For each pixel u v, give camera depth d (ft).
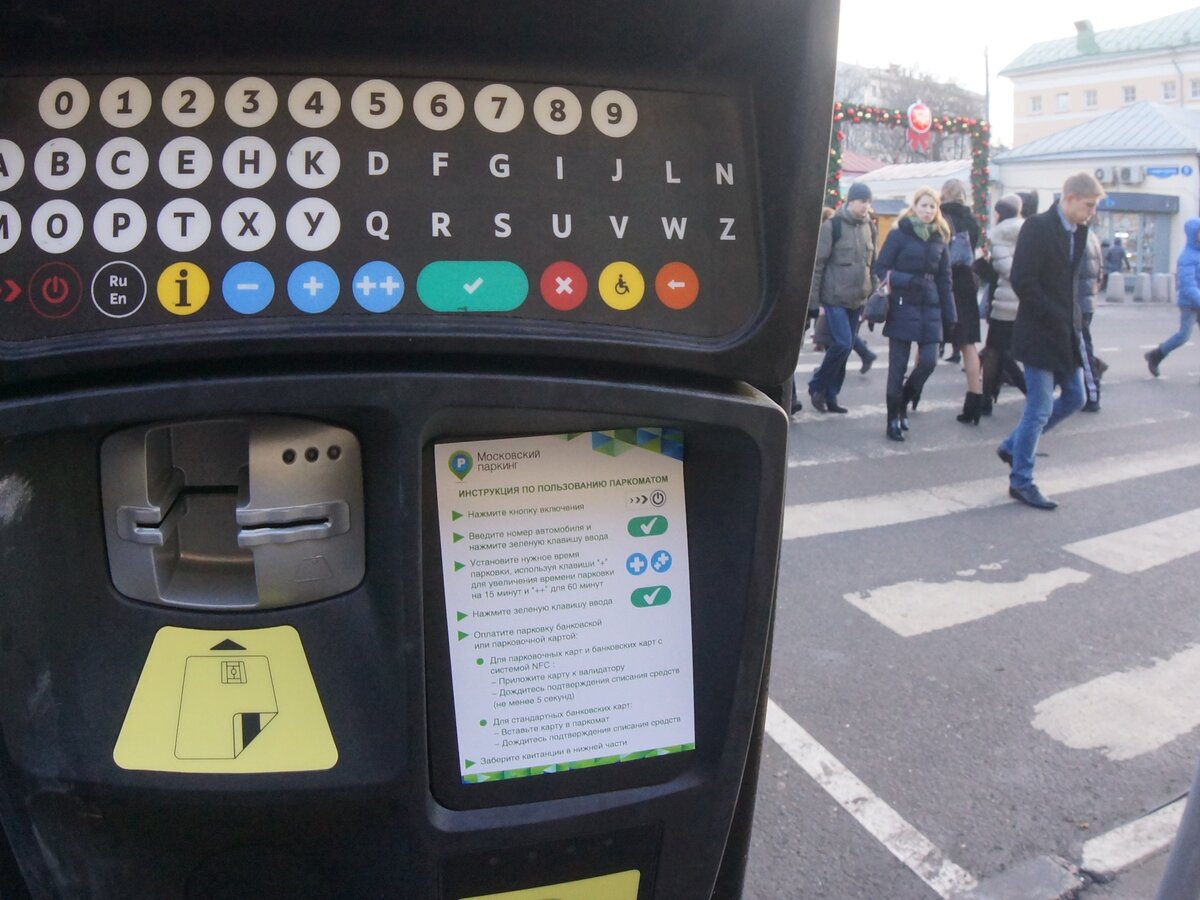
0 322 2.17
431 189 2.27
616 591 2.60
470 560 2.52
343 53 2.23
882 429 20.27
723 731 2.66
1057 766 8.24
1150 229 78.69
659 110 2.36
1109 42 155.94
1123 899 6.75
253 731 2.49
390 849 2.64
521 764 2.63
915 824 7.47
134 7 2.09
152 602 2.47
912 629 10.71
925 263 18.58
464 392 2.26
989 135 41.04
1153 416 22.91
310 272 2.23
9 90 2.18
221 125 2.21
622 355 2.32
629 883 2.84
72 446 2.35
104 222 2.19
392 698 2.47
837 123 37.22
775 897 6.70
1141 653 10.27
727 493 2.55
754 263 2.40
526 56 2.29
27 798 2.43
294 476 2.40
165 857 2.67
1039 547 13.42
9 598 2.33
